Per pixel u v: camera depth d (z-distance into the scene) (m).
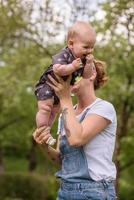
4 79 13.78
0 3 11.49
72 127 3.46
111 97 13.33
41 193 18.92
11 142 25.31
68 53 3.56
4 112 21.27
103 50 11.93
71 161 3.60
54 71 3.51
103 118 3.55
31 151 27.31
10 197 18.77
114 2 10.88
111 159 3.63
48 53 12.60
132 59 12.06
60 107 3.64
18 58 13.14
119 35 11.90
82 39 3.56
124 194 21.08
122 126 13.73
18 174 18.97
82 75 3.61
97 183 3.52
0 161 30.09
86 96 3.66
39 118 3.67
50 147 3.86
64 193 3.60
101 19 11.59
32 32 12.46
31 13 11.98
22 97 17.09
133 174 20.00
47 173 20.78
